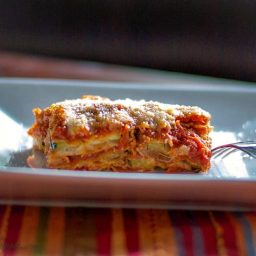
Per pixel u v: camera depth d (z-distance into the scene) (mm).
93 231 313
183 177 307
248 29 547
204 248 305
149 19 563
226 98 432
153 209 330
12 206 329
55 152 340
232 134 408
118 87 436
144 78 544
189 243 307
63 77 536
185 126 358
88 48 583
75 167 343
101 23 573
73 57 589
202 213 330
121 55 581
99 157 346
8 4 580
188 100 433
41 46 590
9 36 591
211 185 309
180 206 321
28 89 425
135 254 298
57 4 573
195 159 350
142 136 347
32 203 319
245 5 542
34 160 364
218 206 322
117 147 345
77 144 340
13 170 304
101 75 548
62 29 581
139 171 351
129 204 319
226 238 311
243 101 431
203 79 548
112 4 565
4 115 409
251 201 319
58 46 587
